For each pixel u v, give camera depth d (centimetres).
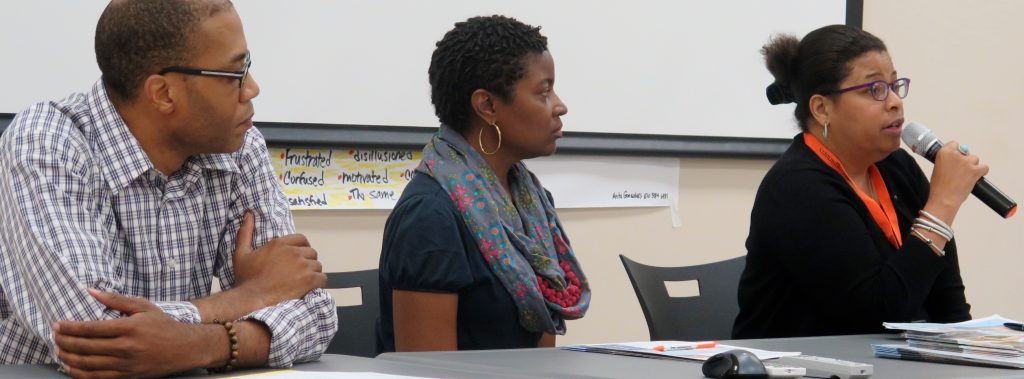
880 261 285
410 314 263
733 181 452
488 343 270
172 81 197
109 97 204
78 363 166
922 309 308
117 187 202
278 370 178
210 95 199
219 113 201
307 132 356
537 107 276
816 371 178
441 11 384
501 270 269
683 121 434
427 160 280
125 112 203
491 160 283
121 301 178
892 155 318
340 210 369
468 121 282
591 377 170
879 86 290
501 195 279
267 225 221
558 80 407
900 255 282
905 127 302
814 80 298
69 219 190
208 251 220
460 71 277
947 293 308
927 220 282
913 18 490
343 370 182
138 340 166
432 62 286
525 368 183
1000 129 513
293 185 358
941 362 205
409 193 275
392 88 374
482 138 281
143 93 199
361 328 293
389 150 376
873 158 298
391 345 276
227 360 179
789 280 299
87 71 328
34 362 202
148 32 196
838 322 293
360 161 371
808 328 297
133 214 206
